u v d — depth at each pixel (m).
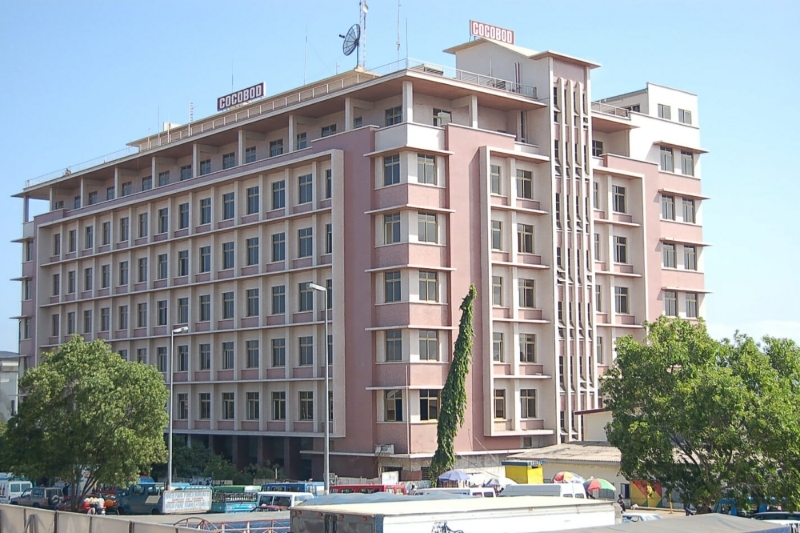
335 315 64.69
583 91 72.56
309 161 67.88
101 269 87.94
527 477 57.62
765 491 40.78
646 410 43.56
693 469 42.34
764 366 43.19
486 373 64.31
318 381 66.88
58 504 60.75
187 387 77.69
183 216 80.00
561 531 23.34
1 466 55.59
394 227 62.94
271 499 48.47
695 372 42.97
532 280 68.94
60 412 54.91
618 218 75.94
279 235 71.19
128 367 56.91
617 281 75.50
